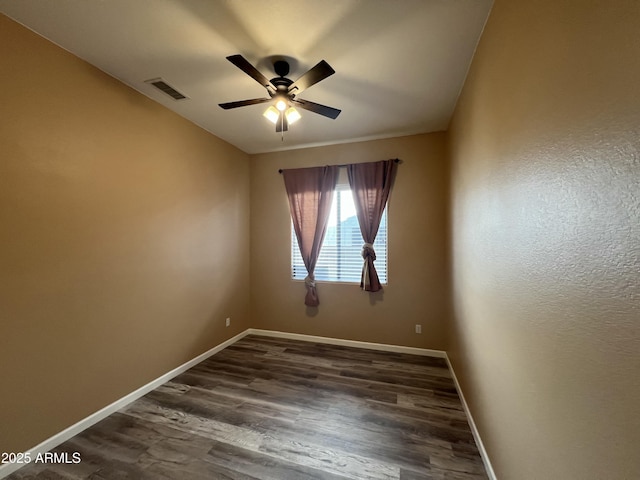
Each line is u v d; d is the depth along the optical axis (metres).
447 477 1.56
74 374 1.89
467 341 2.09
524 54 1.07
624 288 0.58
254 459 1.68
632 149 0.55
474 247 1.84
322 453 1.73
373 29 1.66
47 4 1.48
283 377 2.74
